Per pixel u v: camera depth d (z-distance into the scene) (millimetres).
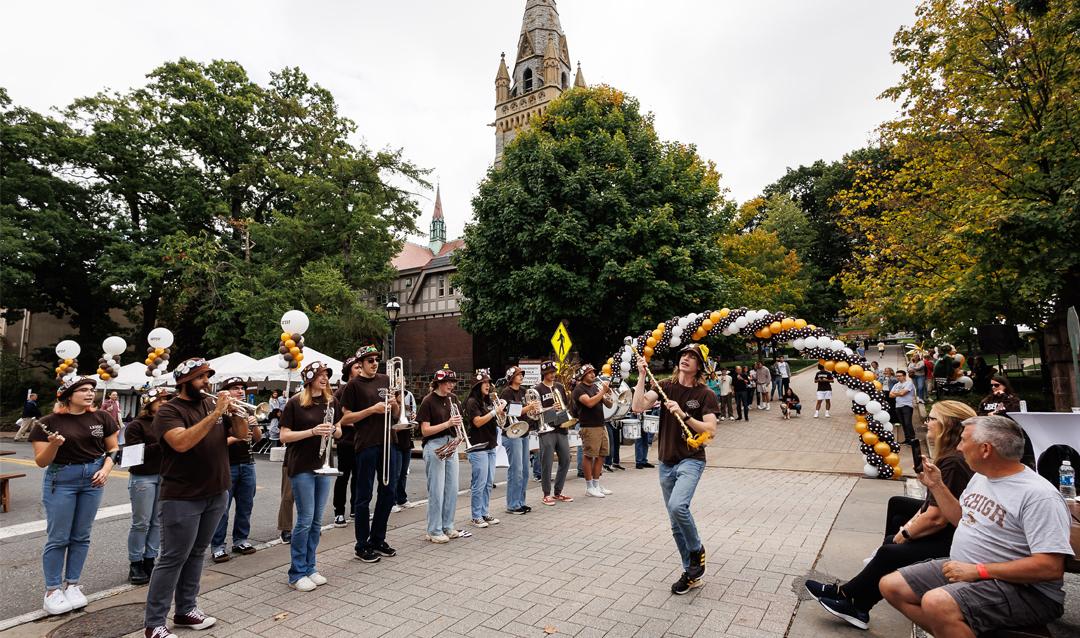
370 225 25688
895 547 3764
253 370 15227
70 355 10008
